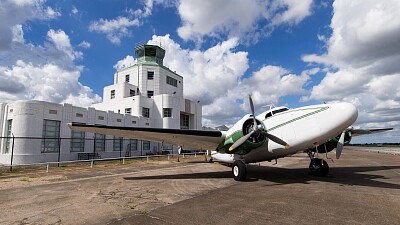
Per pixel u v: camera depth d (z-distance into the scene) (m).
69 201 6.80
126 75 35.69
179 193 7.84
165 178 11.22
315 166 11.69
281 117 10.53
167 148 32.16
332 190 7.95
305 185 9.02
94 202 6.67
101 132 11.88
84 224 4.91
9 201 6.82
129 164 18.55
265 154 11.12
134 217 5.31
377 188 8.27
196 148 13.97
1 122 19.31
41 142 18.86
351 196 7.05
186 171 13.95
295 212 5.52
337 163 18.78
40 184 9.62
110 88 32.69
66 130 20.69
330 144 11.86
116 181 10.37
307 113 9.59
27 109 18.23
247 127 10.85
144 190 8.34
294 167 16.12
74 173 13.15
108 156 24.19
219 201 6.67
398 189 8.09
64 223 4.99
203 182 10.04
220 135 11.41
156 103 31.56
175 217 5.27
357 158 25.28
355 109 8.52
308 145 9.61
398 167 15.39
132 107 29.75
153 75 34.78
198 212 5.62
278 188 8.49
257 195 7.39
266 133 10.30
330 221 4.91
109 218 5.27
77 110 21.62
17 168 15.73
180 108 33.50
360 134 14.16
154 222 4.97
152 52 37.62
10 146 18.25
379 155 32.19
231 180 10.56
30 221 5.12
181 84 39.59
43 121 19.12
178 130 11.01
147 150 29.66
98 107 33.25
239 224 4.79
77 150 21.62
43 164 16.16
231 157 14.10
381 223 4.77
